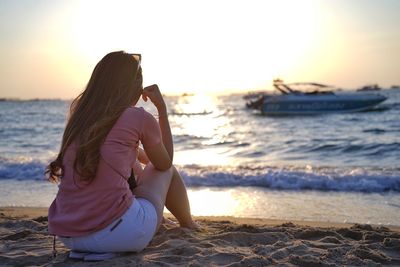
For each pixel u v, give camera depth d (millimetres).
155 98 3166
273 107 38219
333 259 3162
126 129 2758
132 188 3053
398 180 8430
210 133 26281
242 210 6547
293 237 3811
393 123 28672
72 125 2768
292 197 7508
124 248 2922
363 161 13516
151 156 2984
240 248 3371
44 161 11383
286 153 16422
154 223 2984
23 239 3709
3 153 17594
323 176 8953
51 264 2914
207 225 4371
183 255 3146
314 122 31984
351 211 6336
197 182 9078
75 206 2785
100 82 2762
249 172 9695
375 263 3062
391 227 5125
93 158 2682
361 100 36500
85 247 2883
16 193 7984
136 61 2854
